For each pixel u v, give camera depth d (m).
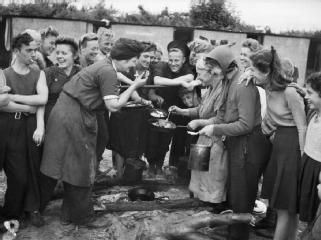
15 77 3.52
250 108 3.23
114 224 3.69
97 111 3.64
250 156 3.31
